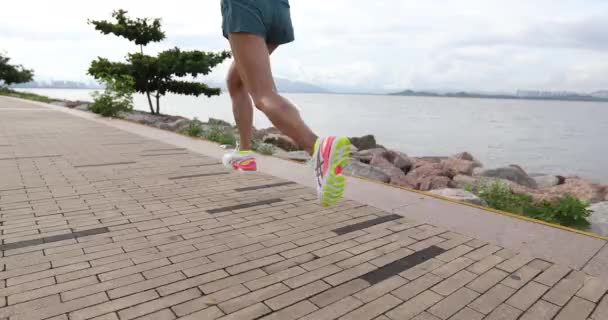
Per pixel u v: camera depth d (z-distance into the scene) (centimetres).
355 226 309
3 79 4256
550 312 192
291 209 350
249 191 411
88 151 646
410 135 2358
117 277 218
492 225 316
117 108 1417
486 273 231
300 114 221
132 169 509
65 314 181
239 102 306
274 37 243
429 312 189
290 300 198
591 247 272
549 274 231
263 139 1285
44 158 574
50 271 224
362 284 215
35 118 1244
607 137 2461
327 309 190
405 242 277
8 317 177
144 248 259
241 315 184
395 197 399
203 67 1783
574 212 432
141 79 1778
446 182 762
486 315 188
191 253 252
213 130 906
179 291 204
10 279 213
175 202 365
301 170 526
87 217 319
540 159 1522
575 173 1253
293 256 250
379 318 184
